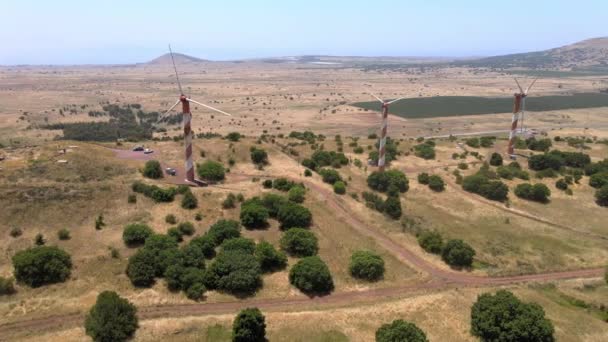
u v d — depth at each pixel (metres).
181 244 95.50
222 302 79.12
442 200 135.38
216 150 157.12
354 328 71.56
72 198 105.75
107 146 154.75
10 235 91.94
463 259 98.19
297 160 158.75
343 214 118.06
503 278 95.75
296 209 106.12
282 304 79.94
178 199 113.00
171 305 77.06
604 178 146.00
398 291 86.75
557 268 101.12
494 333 68.69
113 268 85.12
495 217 125.62
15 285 79.06
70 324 70.50
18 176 114.25
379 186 139.25
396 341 63.12
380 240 107.50
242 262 84.00
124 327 66.88
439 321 74.69
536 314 69.31
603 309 82.69
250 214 104.56
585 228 124.44
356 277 89.88
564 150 186.88
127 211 104.94
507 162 168.75
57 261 81.38
